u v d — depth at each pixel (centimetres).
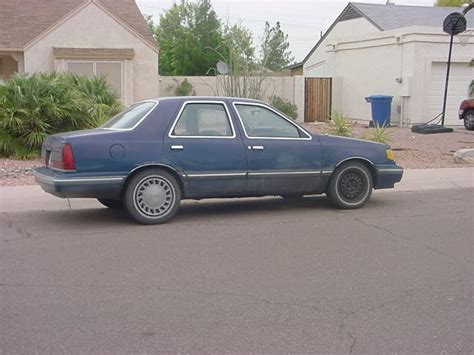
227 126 914
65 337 481
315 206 1023
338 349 461
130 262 687
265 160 923
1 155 1470
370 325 507
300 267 668
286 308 544
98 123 1521
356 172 989
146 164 857
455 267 670
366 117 2716
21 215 958
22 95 1457
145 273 646
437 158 1569
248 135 922
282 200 1087
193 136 890
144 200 868
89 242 779
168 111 888
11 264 680
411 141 1897
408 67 2442
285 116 953
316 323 510
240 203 1059
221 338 480
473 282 619
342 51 2880
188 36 4428
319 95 2856
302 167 945
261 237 804
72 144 830
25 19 2634
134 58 2500
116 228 859
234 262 686
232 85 2217
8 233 833
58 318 520
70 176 829
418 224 884
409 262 689
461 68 2481
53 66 2431
